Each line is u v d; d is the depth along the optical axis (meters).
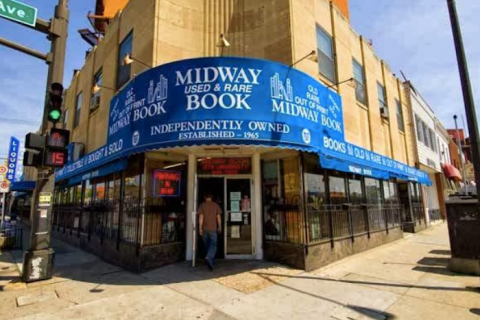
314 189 7.78
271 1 8.62
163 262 7.35
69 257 9.48
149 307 4.81
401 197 15.35
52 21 7.51
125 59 7.92
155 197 7.58
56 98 7.10
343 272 6.80
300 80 7.06
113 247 8.43
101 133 11.41
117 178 9.03
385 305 4.80
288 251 7.17
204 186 8.16
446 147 27.64
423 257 8.44
